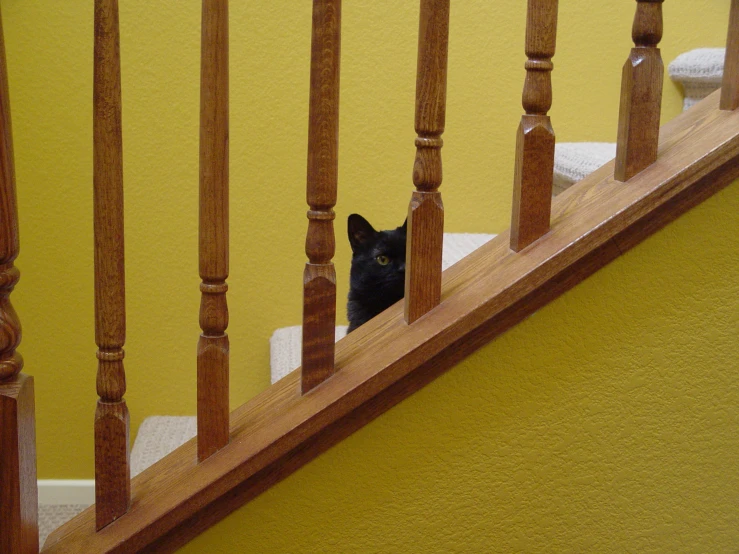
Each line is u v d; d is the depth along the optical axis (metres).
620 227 0.92
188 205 2.05
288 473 0.95
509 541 1.00
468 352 0.95
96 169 0.89
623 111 0.96
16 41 1.94
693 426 1.00
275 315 2.14
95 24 0.86
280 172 2.06
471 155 2.13
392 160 2.09
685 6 2.11
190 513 0.92
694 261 0.97
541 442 0.99
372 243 1.86
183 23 1.96
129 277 2.08
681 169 0.93
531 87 0.92
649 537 1.02
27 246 2.04
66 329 2.09
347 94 2.05
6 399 0.90
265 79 2.01
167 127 2.01
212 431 0.94
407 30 2.03
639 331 0.98
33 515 0.95
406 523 0.98
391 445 0.96
